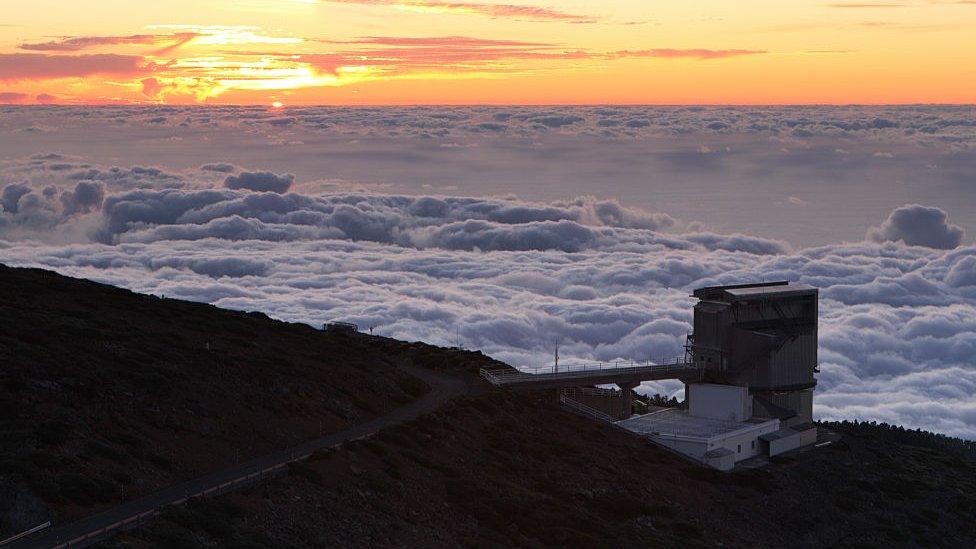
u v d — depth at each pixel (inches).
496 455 2393.0
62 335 2282.2
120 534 1360.7
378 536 1707.7
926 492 3149.6
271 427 2102.6
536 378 3075.8
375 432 2233.0
